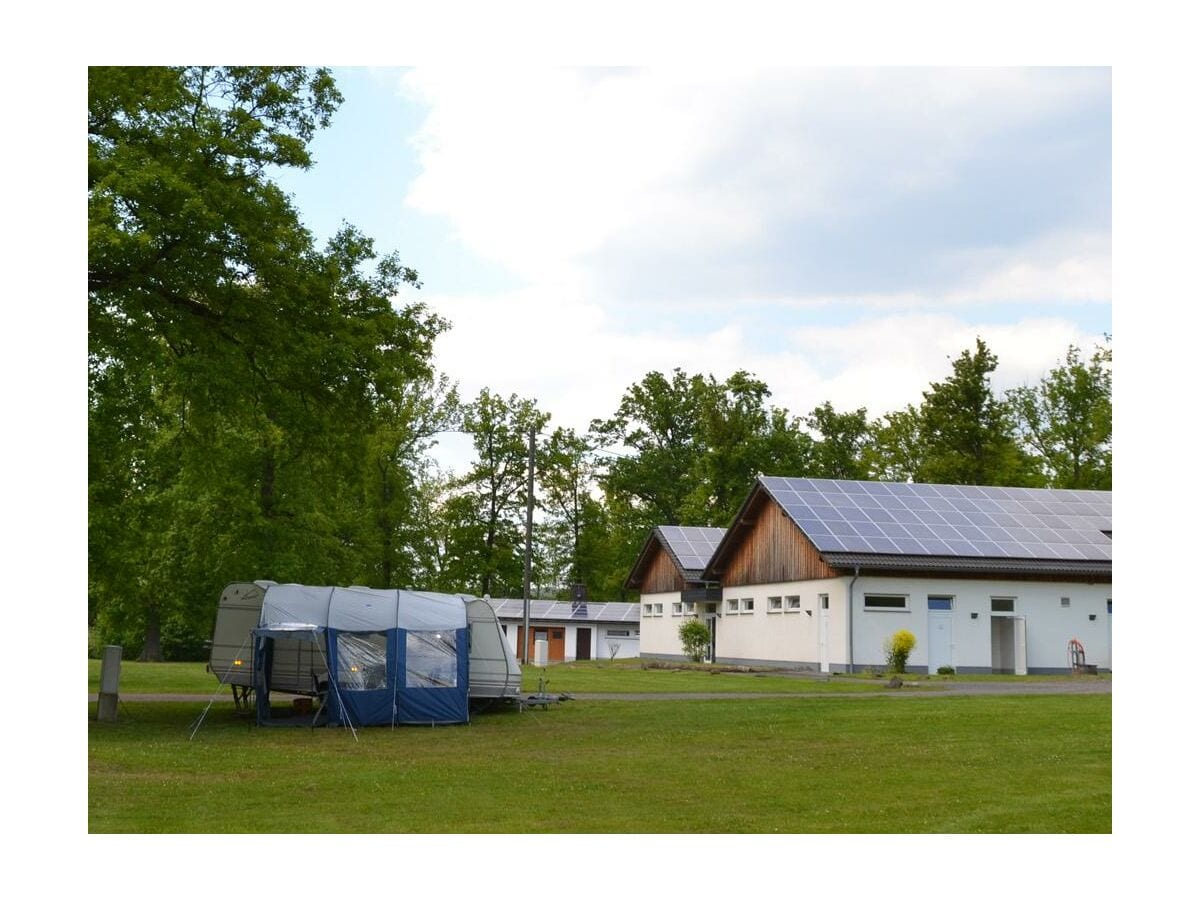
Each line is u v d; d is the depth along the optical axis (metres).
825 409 81.25
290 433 23.06
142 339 20.66
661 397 80.94
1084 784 13.05
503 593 68.69
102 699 20.83
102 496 31.02
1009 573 38.50
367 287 23.83
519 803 12.24
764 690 28.86
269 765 15.30
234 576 40.94
